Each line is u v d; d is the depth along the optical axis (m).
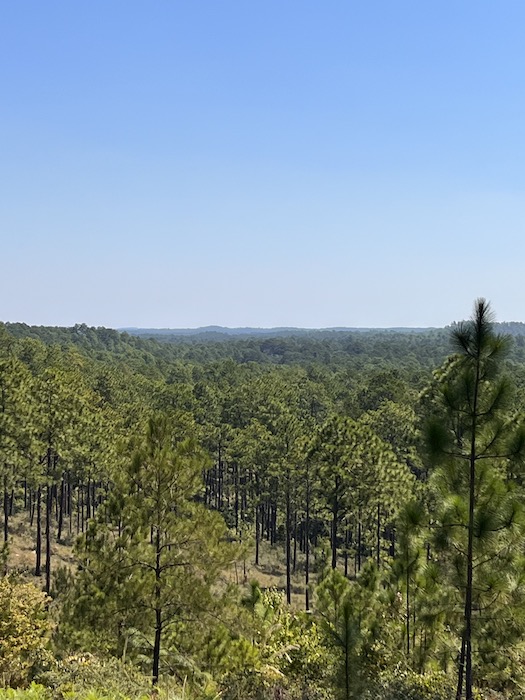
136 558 14.42
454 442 10.95
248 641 15.52
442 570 11.57
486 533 10.63
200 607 14.27
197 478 15.05
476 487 10.97
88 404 50.03
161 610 14.23
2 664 11.91
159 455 14.64
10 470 33.69
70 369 76.50
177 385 67.81
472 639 11.96
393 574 15.18
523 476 12.94
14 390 34.53
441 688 12.28
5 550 23.39
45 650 12.83
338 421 35.06
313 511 46.12
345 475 34.06
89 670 11.59
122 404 66.12
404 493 35.03
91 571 14.47
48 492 41.03
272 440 43.72
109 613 13.80
